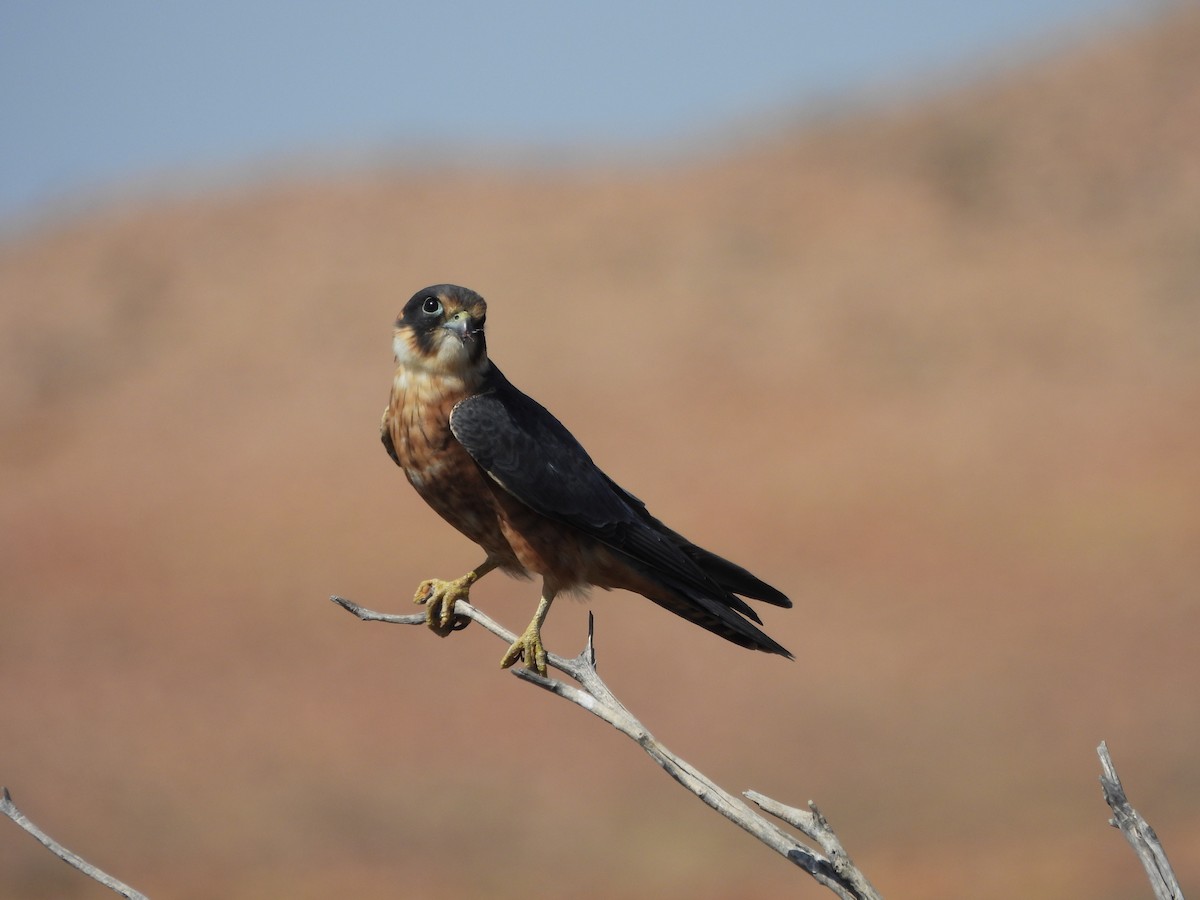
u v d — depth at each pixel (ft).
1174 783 66.33
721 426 132.67
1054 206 168.04
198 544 120.06
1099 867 57.52
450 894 64.13
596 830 69.62
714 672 85.30
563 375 149.79
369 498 126.31
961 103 193.57
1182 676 78.18
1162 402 123.03
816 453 123.24
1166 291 144.77
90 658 97.81
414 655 93.71
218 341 168.25
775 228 175.22
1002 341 141.38
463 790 75.31
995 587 93.35
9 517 131.23
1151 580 90.99
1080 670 80.38
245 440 144.97
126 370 164.66
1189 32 192.13
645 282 168.35
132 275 184.55
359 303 174.50
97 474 140.36
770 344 149.79
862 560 100.53
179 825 73.05
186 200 203.92
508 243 183.93
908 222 171.01
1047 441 119.03
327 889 64.90
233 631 101.04
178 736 84.69
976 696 78.95
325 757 80.53
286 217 195.31
